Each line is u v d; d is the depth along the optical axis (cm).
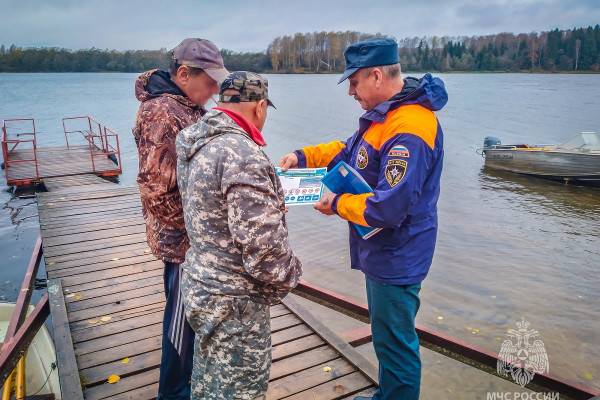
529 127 2723
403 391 241
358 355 320
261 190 163
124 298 416
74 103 5131
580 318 610
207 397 185
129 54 17138
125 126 3141
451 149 2052
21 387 377
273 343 339
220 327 173
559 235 977
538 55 13475
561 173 1451
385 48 216
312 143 2231
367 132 230
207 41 225
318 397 282
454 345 388
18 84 10038
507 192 1358
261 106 181
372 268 230
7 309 501
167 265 243
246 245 161
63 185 1199
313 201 230
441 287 708
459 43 13975
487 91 6159
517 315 620
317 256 838
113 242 575
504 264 812
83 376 301
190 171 173
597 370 488
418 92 209
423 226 223
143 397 282
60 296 413
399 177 202
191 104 226
